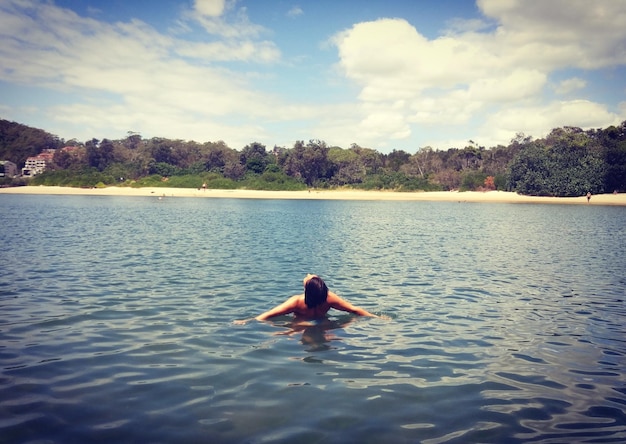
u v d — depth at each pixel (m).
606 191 84.00
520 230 31.03
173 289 11.39
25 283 11.88
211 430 4.49
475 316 9.42
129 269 14.20
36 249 18.44
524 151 90.69
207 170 125.38
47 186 111.94
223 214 42.81
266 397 5.30
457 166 117.94
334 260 16.83
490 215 46.97
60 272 13.52
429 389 5.67
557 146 89.44
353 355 6.86
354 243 22.44
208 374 5.98
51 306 9.54
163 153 134.62
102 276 13.00
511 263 16.92
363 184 107.50
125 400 5.16
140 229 27.72
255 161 116.56
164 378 5.82
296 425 4.64
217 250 18.97
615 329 8.58
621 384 5.95
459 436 4.51
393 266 15.80
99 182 110.25
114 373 5.96
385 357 6.81
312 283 8.92
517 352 7.18
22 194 91.38
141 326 8.19
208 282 12.33
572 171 83.81
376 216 43.66
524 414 5.04
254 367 6.27
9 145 160.38
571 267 16.11
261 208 54.47
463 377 6.09
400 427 4.66
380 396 5.42
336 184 110.81
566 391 5.70
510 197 85.44
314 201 77.44
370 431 4.56
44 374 5.89
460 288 12.33
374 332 8.11
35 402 5.06
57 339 7.37
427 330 8.34
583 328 8.62
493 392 5.62
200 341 7.38
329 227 31.30
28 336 7.50
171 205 57.84
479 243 23.34
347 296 11.14
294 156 112.38
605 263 17.08
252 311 9.35
